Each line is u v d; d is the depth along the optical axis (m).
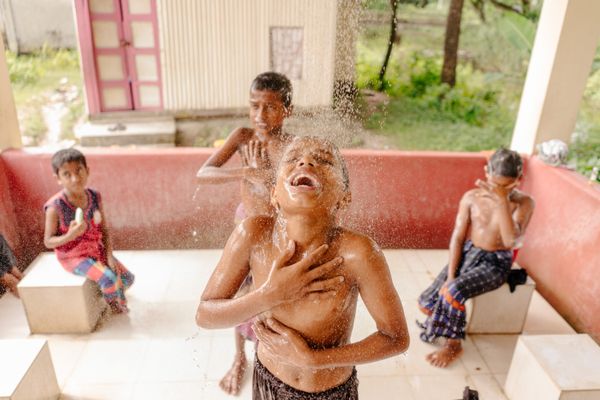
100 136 6.73
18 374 2.44
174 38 6.70
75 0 6.39
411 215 4.37
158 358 3.16
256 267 1.56
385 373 3.08
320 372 1.67
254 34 6.77
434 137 9.65
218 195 4.22
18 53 7.86
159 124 7.09
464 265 3.30
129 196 4.17
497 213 3.09
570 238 3.66
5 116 3.97
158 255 4.29
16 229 4.10
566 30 3.74
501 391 3.01
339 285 1.49
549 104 3.99
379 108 9.77
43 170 3.98
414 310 3.69
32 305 3.25
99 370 3.05
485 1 10.46
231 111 7.29
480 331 3.48
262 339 1.60
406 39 10.31
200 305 1.58
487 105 10.28
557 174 3.84
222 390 2.91
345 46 7.26
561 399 2.51
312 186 1.37
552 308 3.82
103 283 3.34
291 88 2.61
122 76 6.96
